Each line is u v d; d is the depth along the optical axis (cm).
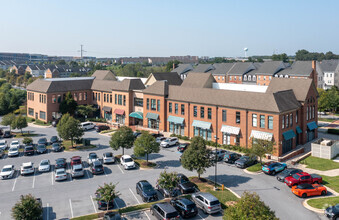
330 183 3869
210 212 3048
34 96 8481
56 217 3083
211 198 3117
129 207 3212
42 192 3734
